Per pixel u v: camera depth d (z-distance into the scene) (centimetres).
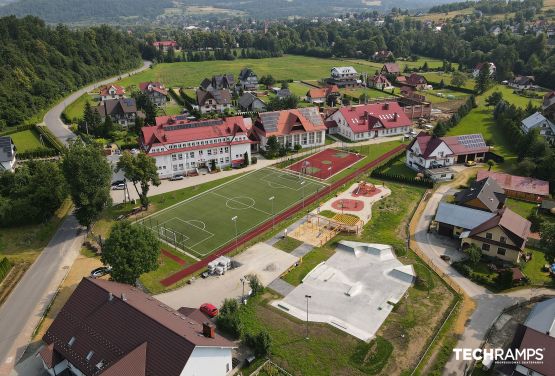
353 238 8950
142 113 17925
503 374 5466
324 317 6619
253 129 14725
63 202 10500
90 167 8775
